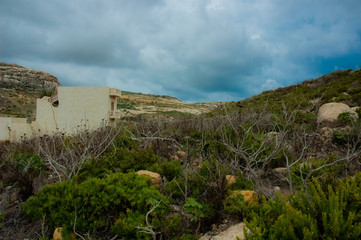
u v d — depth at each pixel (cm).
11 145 920
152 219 339
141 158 588
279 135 623
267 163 549
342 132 721
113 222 371
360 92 1502
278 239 247
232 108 1009
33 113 9125
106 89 2448
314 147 650
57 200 376
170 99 13462
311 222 243
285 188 471
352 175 481
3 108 8638
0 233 364
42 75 13250
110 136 746
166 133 790
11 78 11638
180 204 417
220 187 401
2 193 481
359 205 262
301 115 1036
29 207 389
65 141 777
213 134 713
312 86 2391
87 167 539
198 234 341
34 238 354
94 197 373
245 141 611
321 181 387
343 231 230
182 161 627
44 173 601
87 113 2445
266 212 295
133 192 388
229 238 311
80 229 359
